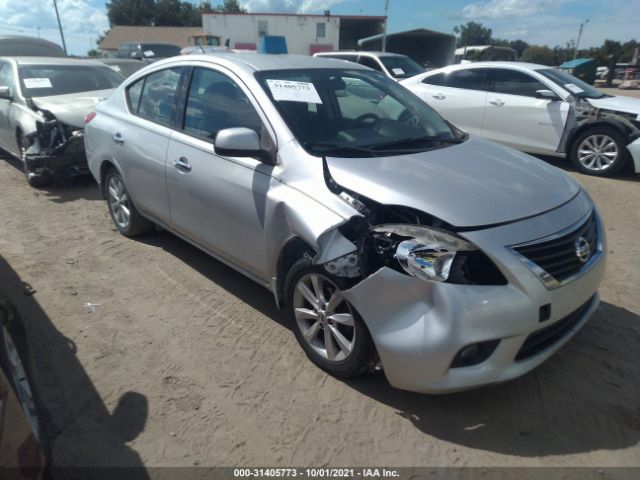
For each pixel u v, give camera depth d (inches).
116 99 182.2
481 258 92.7
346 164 110.6
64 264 170.1
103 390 110.7
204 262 172.2
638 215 223.5
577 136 293.7
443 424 101.7
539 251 95.7
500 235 93.7
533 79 306.5
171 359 121.1
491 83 322.3
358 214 100.9
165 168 148.9
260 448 96.3
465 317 89.4
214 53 152.3
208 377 115.0
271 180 116.3
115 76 318.3
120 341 128.0
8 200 239.3
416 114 147.6
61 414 103.8
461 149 127.7
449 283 90.7
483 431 100.0
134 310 142.3
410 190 101.2
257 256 124.0
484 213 96.3
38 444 70.4
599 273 108.0
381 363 101.9
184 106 147.5
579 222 104.9
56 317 138.4
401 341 94.5
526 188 106.9
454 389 93.6
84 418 103.0
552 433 99.3
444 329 90.4
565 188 113.6
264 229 117.9
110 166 185.5
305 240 105.3
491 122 319.9
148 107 164.1
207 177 132.6
